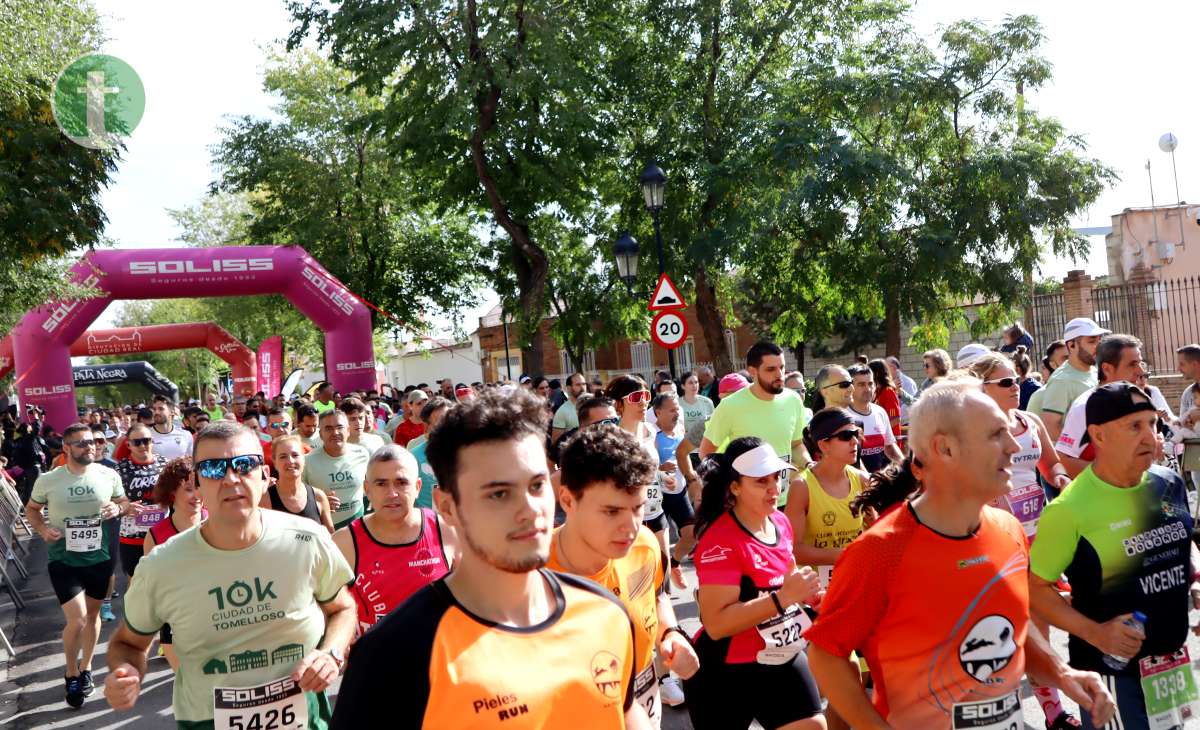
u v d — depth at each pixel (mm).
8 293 12453
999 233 22219
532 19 21766
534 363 29281
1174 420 8070
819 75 22469
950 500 2666
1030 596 3293
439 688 1815
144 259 20234
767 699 3898
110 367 46500
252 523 3568
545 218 29500
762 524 4039
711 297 24469
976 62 22062
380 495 4492
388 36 22000
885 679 2719
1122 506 3191
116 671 3320
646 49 24094
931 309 22438
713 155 22750
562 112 22234
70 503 6930
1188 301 16484
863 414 7289
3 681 7398
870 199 22016
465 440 1896
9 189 11219
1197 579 3498
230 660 3557
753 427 6645
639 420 7605
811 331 25406
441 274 33344
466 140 23391
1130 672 3262
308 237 30656
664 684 5574
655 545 3723
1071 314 18219
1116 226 23344
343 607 3840
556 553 3494
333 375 22625
